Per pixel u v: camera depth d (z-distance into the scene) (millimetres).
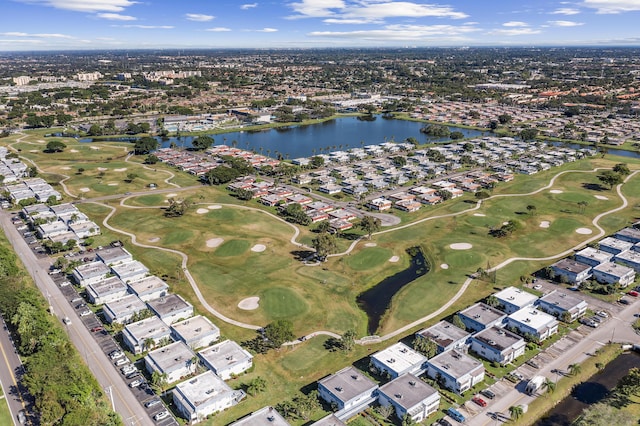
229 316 154875
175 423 108750
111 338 141125
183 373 125438
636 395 116875
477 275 181250
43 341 128875
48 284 174000
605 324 149750
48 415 100750
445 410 114375
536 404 115500
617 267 178000
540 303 158375
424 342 133000
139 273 179500
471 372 122188
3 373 123188
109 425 102938
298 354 136125
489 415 112125
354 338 141875
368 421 111188
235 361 127188
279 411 113375
